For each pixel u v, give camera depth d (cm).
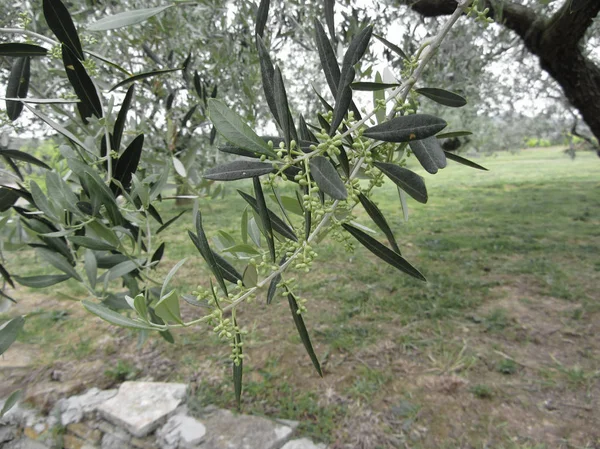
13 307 410
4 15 128
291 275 479
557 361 294
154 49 174
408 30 211
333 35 74
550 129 989
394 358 306
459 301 392
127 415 245
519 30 312
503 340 325
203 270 517
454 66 268
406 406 252
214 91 152
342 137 51
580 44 362
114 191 101
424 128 49
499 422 240
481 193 1182
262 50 56
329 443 229
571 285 427
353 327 351
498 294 414
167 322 54
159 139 187
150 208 112
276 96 49
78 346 334
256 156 56
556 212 816
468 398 260
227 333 56
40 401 269
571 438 225
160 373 296
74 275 112
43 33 140
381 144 62
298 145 53
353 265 513
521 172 1788
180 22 162
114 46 159
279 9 156
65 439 247
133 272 118
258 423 240
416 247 602
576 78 341
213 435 231
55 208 95
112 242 98
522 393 262
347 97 50
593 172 1593
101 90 115
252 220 79
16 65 99
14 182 98
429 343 323
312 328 354
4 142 138
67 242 121
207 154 212
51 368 304
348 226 61
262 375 288
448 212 884
